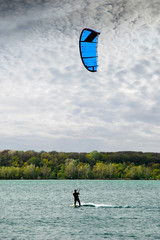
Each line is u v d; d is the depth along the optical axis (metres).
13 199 51.91
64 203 43.75
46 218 28.02
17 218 28.03
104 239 19.11
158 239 19.20
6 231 21.62
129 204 42.22
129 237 19.80
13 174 195.75
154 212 32.75
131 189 93.12
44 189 92.00
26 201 47.56
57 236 19.94
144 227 23.48
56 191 80.06
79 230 22.14
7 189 90.69
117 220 26.84
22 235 20.20
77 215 30.03
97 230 22.17
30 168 197.50
